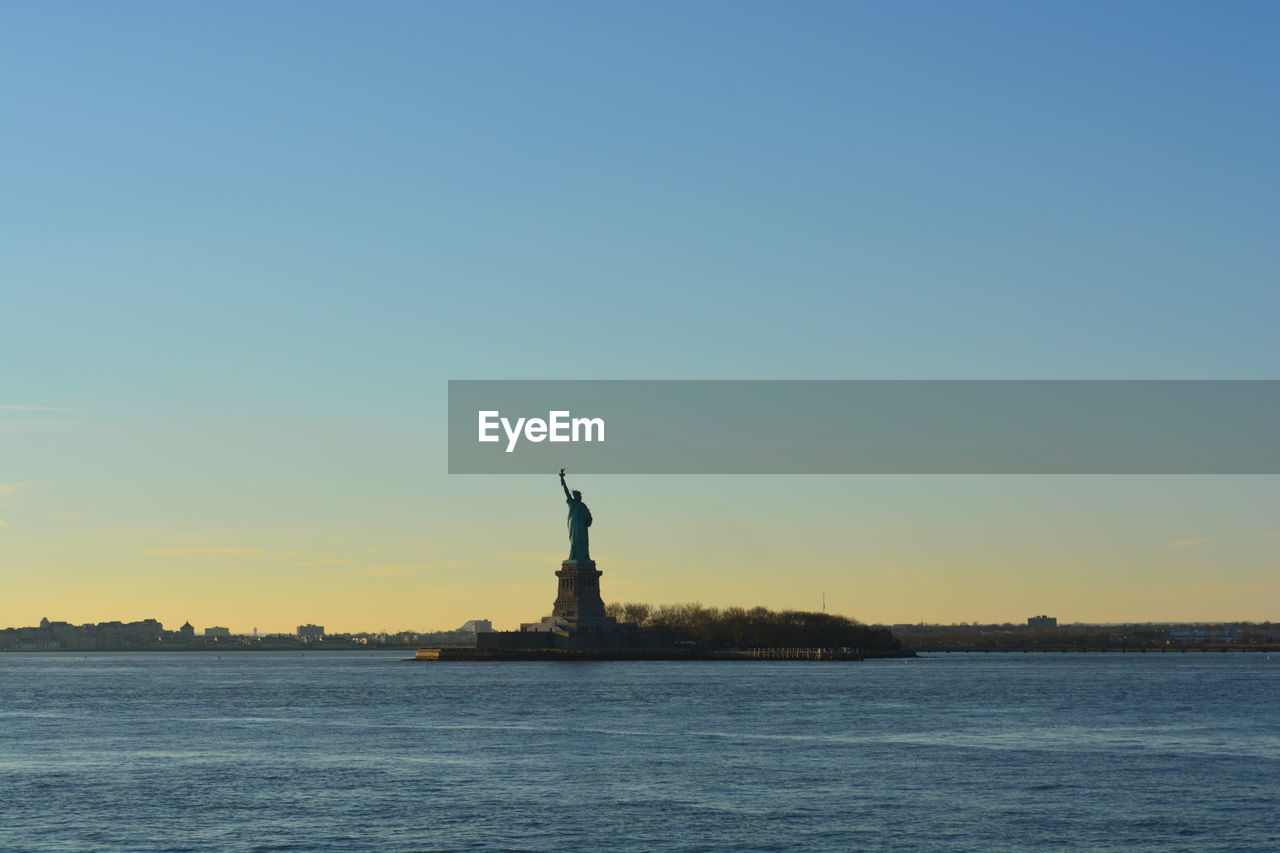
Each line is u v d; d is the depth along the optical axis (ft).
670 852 327.88
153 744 557.33
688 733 581.53
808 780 433.48
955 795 402.52
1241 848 331.16
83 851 331.57
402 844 337.72
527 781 434.30
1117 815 370.12
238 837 346.54
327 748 533.55
